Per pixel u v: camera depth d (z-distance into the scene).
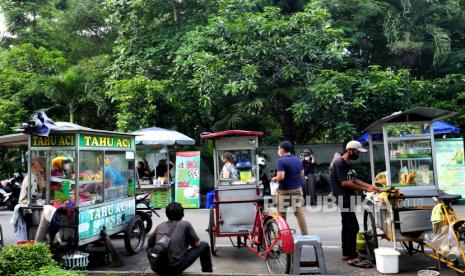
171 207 5.62
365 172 16.25
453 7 16.39
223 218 7.24
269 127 19.86
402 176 6.62
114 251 7.04
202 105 14.64
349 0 16.30
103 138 7.38
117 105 17.83
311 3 14.80
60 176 6.80
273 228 6.20
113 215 7.54
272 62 14.59
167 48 16.14
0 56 22.64
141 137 13.46
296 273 5.82
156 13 16.92
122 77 16.95
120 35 17.27
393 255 6.05
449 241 5.40
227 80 14.18
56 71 19.53
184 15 17.06
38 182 6.95
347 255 6.74
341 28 15.62
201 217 11.79
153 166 14.54
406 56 16.41
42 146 6.88
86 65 19.12
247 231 7.19
